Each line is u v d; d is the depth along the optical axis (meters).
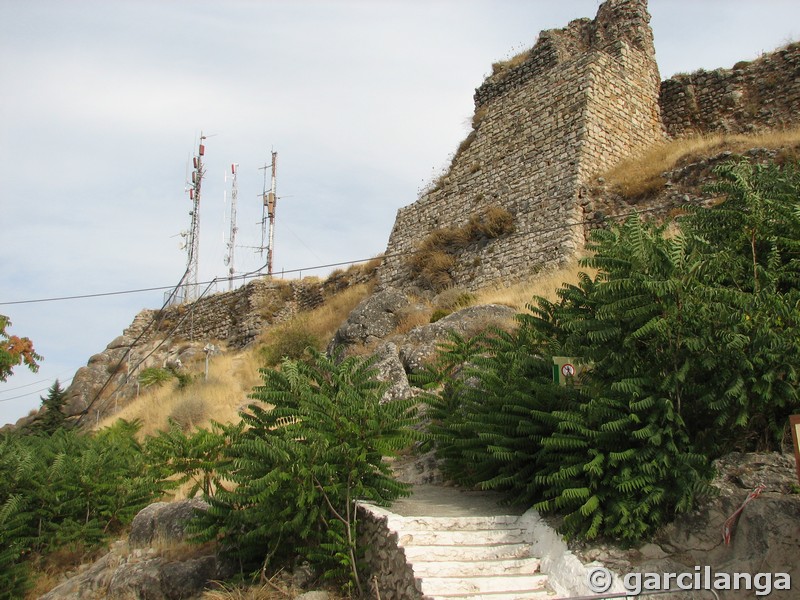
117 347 39.97
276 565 8.70
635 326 8.02
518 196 23.17
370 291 27.84
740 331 7.62
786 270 8.92
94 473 13.93
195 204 44.75
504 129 25.05
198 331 38.50
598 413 7.61
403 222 27.36
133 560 10.22
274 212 43.69
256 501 8.48
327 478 8.37
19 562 12.80
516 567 7.28
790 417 6.16
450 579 6.91
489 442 8.98
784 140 18.67
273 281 36.62
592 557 7.03
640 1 25.89
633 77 24.45
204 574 8.98
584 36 26.94
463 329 15.37
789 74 22.62
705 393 7.55
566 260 19.98
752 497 6.71
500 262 22.22
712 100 24.08
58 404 27.17
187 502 11.20
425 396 11.36
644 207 19.72
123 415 25.34
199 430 10.97
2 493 13.21
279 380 9.87
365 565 7.97
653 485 7.15
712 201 18.16
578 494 7.26
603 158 22.36
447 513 8.57
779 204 9.26
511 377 9.59
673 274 8.00
